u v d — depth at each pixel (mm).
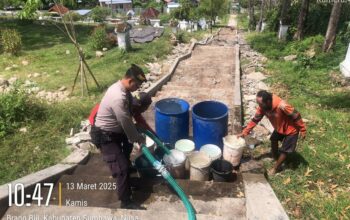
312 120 6414
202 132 4887
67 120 6223
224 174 4309
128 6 65250
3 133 5648
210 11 32594
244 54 13586
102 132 3678
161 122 5039
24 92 6633
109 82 9164
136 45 13914
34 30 18516
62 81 9625
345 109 7035
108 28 18578
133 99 4145
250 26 35438
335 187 4418
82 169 4859
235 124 6055
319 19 16266
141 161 4445
